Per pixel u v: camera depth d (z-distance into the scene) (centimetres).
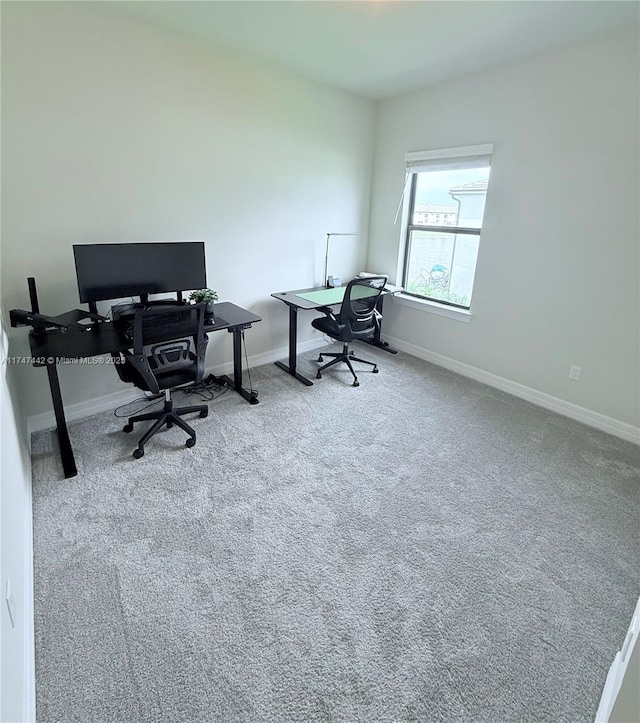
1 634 101
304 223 381
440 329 397
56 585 163
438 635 149
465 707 127
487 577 173
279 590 164
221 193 318
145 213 284
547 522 204
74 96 239
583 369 299
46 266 254
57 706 125
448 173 369
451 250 383
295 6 226
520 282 324
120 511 203
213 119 297
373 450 261
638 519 207
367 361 405
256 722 122
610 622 154
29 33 219
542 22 235
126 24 246
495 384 358
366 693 130
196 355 251
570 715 126
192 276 293
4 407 167
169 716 124
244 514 204
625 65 245
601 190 269
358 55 289
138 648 142
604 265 276
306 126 353
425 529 198
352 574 172
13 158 229
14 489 163
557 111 279
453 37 257
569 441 277
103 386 297
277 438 271
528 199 307
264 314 381
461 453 260
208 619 152
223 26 254
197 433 274
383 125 400
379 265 444
